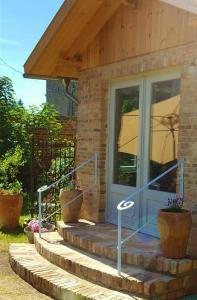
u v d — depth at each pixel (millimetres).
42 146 10492
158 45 6828
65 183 9828
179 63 6418
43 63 8875
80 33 8219
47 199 10062
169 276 5570
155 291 5344
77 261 6266
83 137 8781
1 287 6289
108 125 8312
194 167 6109
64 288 5688
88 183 8578
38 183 10992
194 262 5707
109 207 8297
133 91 7738
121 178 8016
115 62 7863
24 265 6688
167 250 5746
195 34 6113
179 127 6371
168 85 6957
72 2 7418
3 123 14812
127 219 7770
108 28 8023
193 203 6105
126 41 7574
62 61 8773
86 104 8703
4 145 14578
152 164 7297
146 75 7371
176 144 6781
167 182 6922
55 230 8414
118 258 5707
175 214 5629
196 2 5691
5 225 9914
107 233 7316
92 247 6668
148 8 7074
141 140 7465
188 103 6215
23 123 15336
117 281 5586
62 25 7859
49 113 16062
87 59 8672
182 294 5602
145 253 5988
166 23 6668
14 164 11219
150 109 7320
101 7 7641
